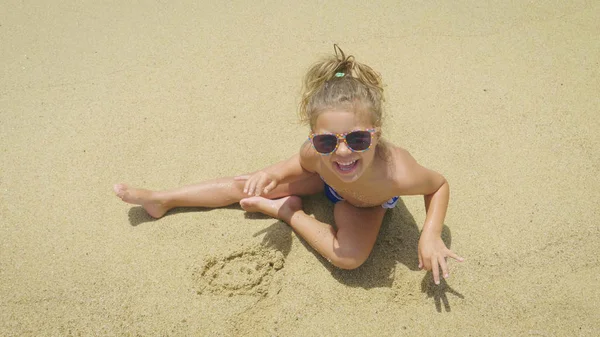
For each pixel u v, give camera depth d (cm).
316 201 129
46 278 114
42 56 174
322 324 106
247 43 175
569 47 167
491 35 173
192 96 157
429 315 107
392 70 162
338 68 106
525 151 138
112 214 128
